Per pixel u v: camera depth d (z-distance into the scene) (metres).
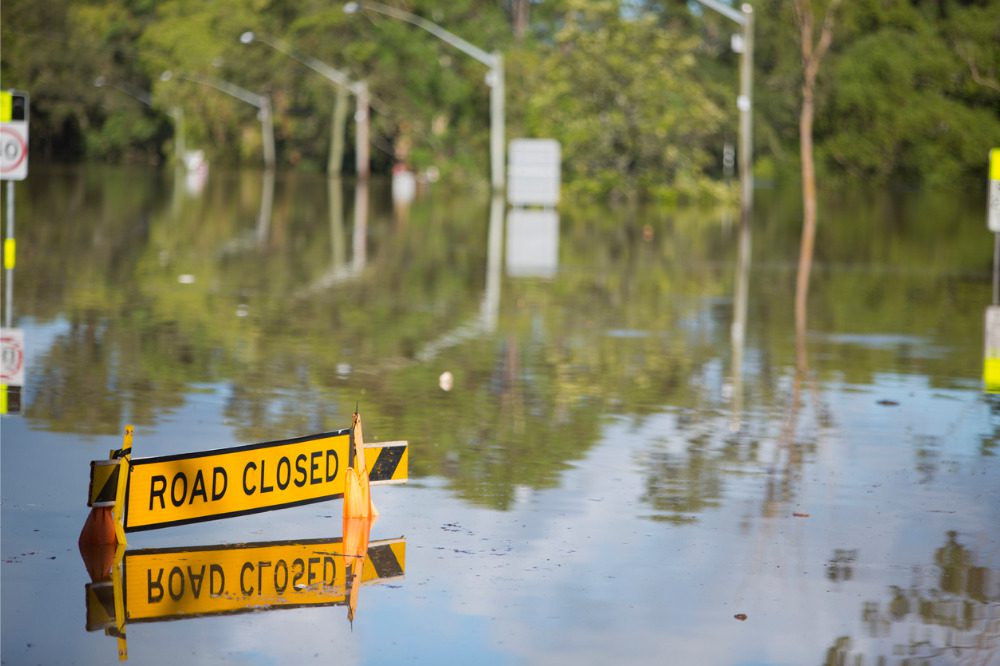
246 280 35.06
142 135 170.00
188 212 64.81
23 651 9.45
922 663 9.59
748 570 11.62
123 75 169.38
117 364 21.39
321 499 12.95
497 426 17.58
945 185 116.44
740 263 44.09
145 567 11.28
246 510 12.48
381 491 13.98
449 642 9.79
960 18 113.81
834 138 119.62
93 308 28.22
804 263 44.69
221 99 157.88
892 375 22.34
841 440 17.11
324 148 151.88
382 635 9.90
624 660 9.52
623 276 38.75
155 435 16.28
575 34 90.56
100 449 15.46
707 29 136.38
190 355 22.61
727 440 17.00
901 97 114.94
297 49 141.50
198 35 158.75
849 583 11.31
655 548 12.21
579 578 11.30
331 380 20.67
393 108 132.25
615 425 17.81
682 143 92.38
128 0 180.38
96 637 9.74
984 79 113.19
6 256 27.09
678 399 19.86
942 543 12.55
